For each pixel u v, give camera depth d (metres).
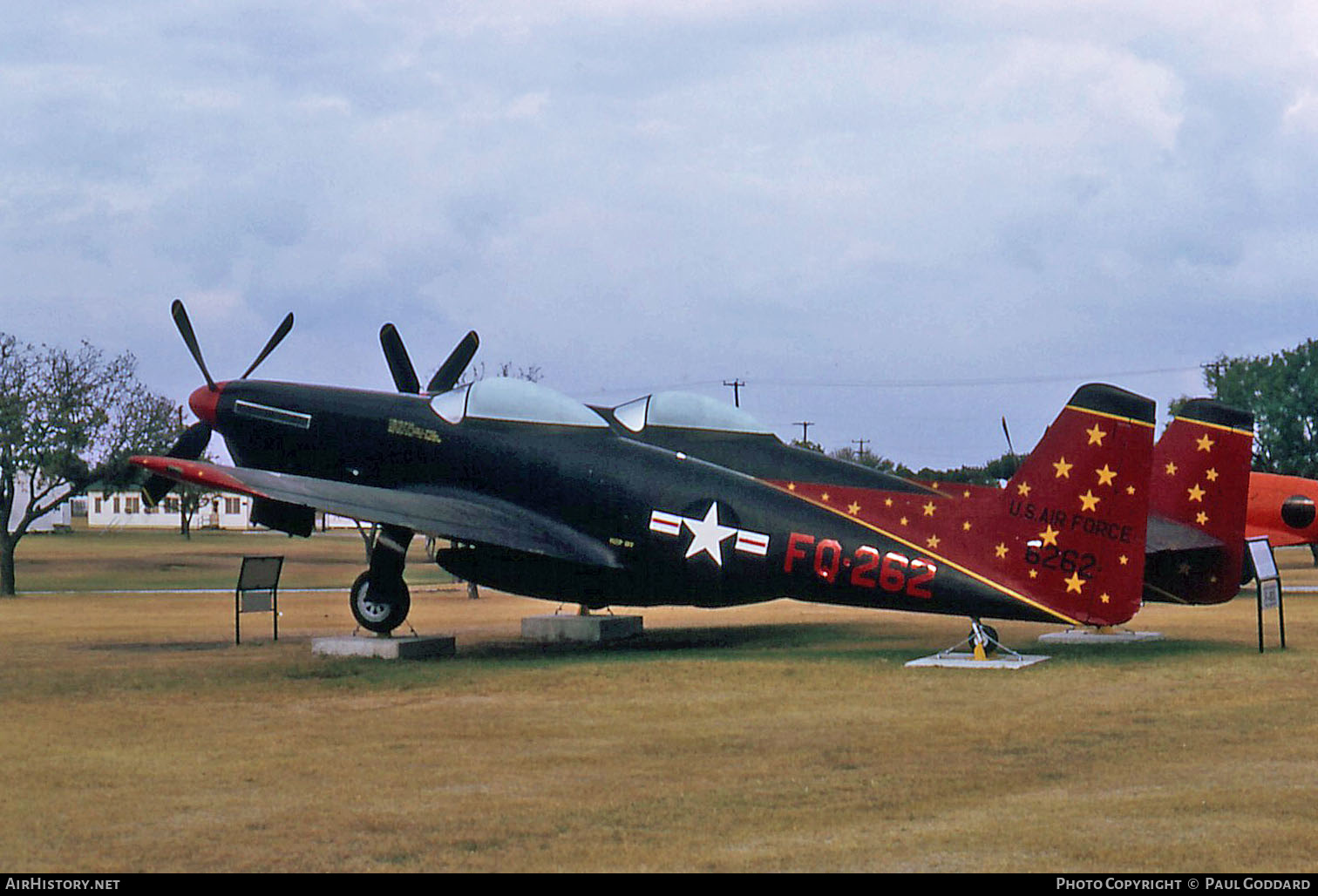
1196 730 9.88
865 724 10.34
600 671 14.19
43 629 21.14
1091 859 6.33
